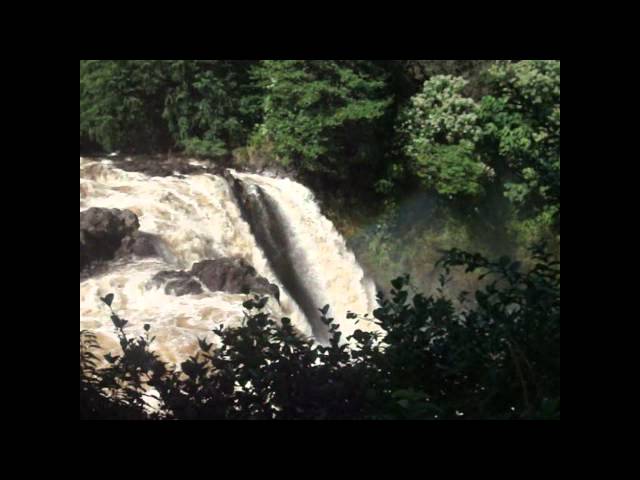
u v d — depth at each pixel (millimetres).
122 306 14898
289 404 3844
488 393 3697
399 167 25531
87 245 16109
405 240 24984
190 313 14594
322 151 23609
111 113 22969
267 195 21000
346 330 20828
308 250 21422
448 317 4109
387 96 25953
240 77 24641
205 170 20094
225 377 3900
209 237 18656
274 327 4227
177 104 23625
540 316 3885
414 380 3990
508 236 26172
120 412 3879
